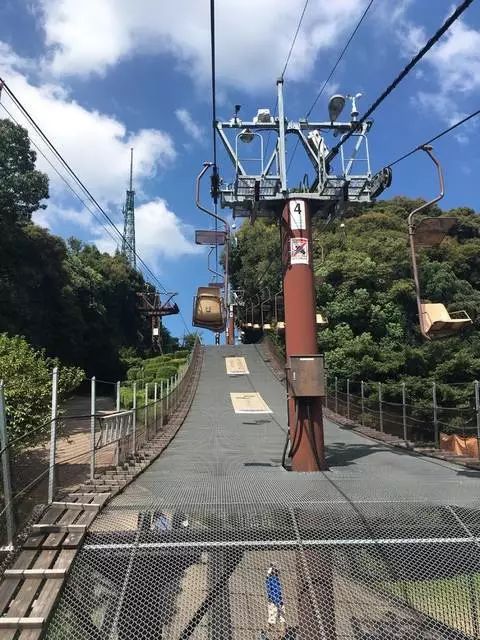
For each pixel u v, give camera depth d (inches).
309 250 381.4
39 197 1288.1
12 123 1238.9
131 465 376.2
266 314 1831.9
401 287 1571.1
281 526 196.1
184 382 1052.5
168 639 156.7
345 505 218.7
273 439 596.1
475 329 1492.4
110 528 195.6
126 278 2164.1
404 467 377.1
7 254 1248.8
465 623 162.1
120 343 2012.8
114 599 163.2
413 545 183.9
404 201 2458.2
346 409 835.4
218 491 252.7
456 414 815.1
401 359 1272.1
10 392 402.6
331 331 1459.2
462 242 2112.5
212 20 220.7
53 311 1466.5
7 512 187.8
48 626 152.0
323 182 382.9
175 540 185.5
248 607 165.0
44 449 437.4
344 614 163.5
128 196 2522.1
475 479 300.5
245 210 421.1
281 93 406.0
